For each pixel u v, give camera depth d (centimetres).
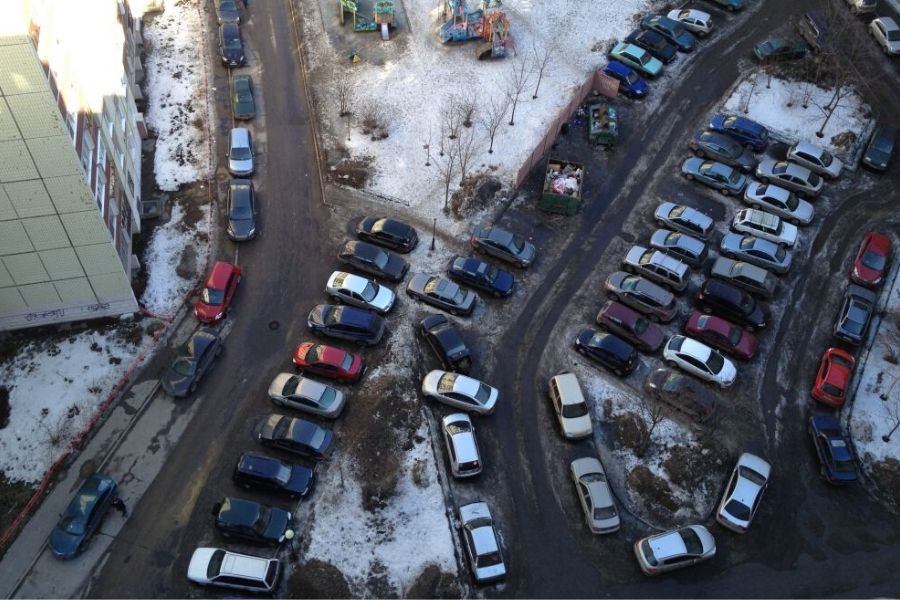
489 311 4469
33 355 4084
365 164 5153
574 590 3481
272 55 5881
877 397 4153
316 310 4281
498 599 3438
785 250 4753
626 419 4000
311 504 3662
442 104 5525
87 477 3662
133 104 5141
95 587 3378
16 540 3491
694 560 3497
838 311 4541
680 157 5312
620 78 5612
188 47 5891
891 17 6275
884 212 5041
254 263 4609
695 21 6056
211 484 3716
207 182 4994
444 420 3900
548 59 5888
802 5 6375
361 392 4056
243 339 4266
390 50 5931
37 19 3203
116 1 5144
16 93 3114
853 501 3797
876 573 3572
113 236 3962
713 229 4869
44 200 3553
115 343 4166
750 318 4375
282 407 3984
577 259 4731
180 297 4400
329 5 6306
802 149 5184
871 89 5766
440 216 4903
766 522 3712
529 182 5106
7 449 3753
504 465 3856
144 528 3553
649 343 4259
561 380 4025
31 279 3922
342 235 4781
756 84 5769
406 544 3562
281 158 5191
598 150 5328
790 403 4144
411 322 4378
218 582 3309
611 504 3609
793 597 3494
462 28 5903
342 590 3403
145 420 3909
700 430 4000
